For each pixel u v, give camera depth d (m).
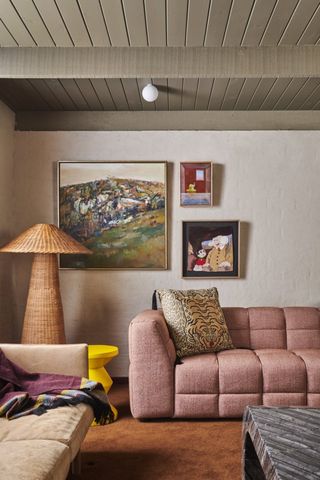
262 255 5.17
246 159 5.19
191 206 5.16
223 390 3.87
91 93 4.77
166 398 3.85
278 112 5.27
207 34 3.46
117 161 5.17
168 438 3.53
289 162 5.18
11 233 5.16
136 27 3.35
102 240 5.17
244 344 4.56
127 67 3.65
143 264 5.16
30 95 4.80
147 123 5.27
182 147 5.20
